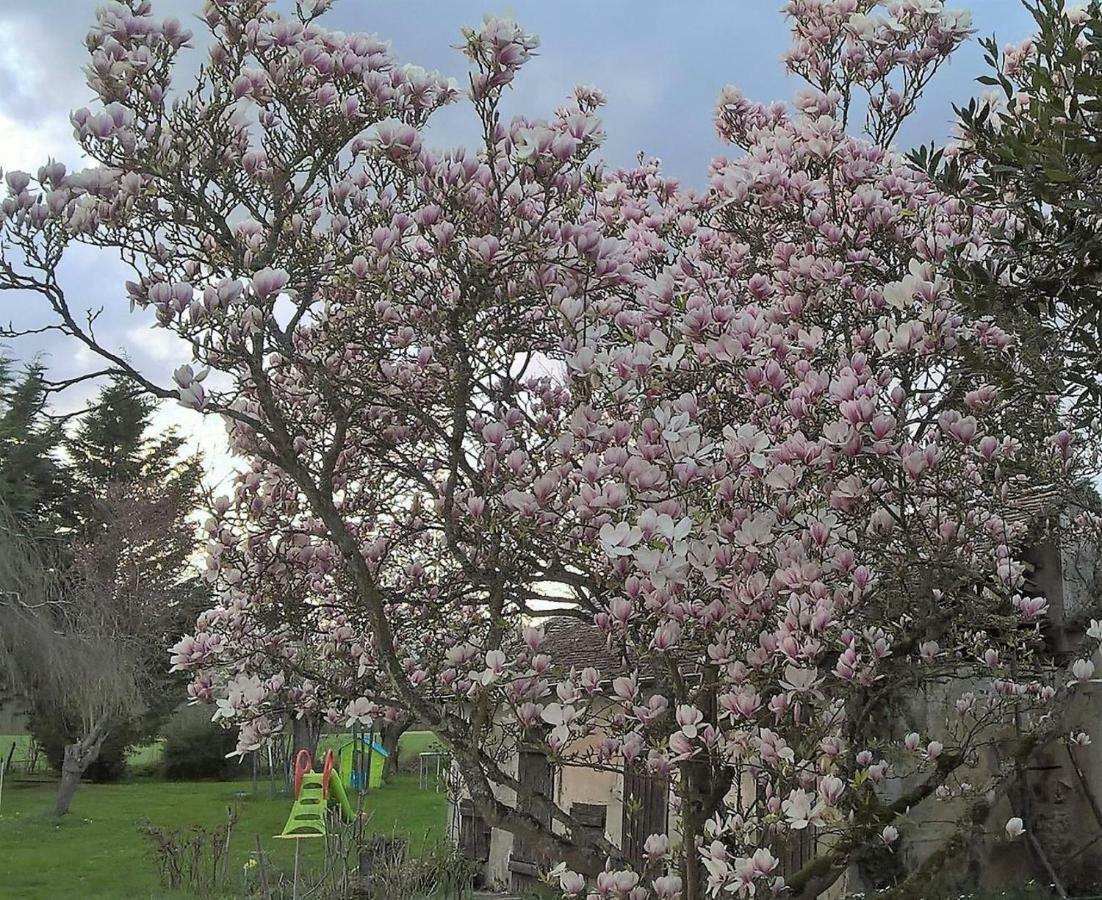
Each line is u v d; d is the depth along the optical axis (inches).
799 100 205.9
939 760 183.2
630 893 133.0
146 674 683.4
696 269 198.1
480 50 144.6
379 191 168.9
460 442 161.0
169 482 905.5
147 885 461.1
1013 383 138.6
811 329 175.2
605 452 135.0
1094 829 274.7
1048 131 122.0
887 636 164.2
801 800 133.8
